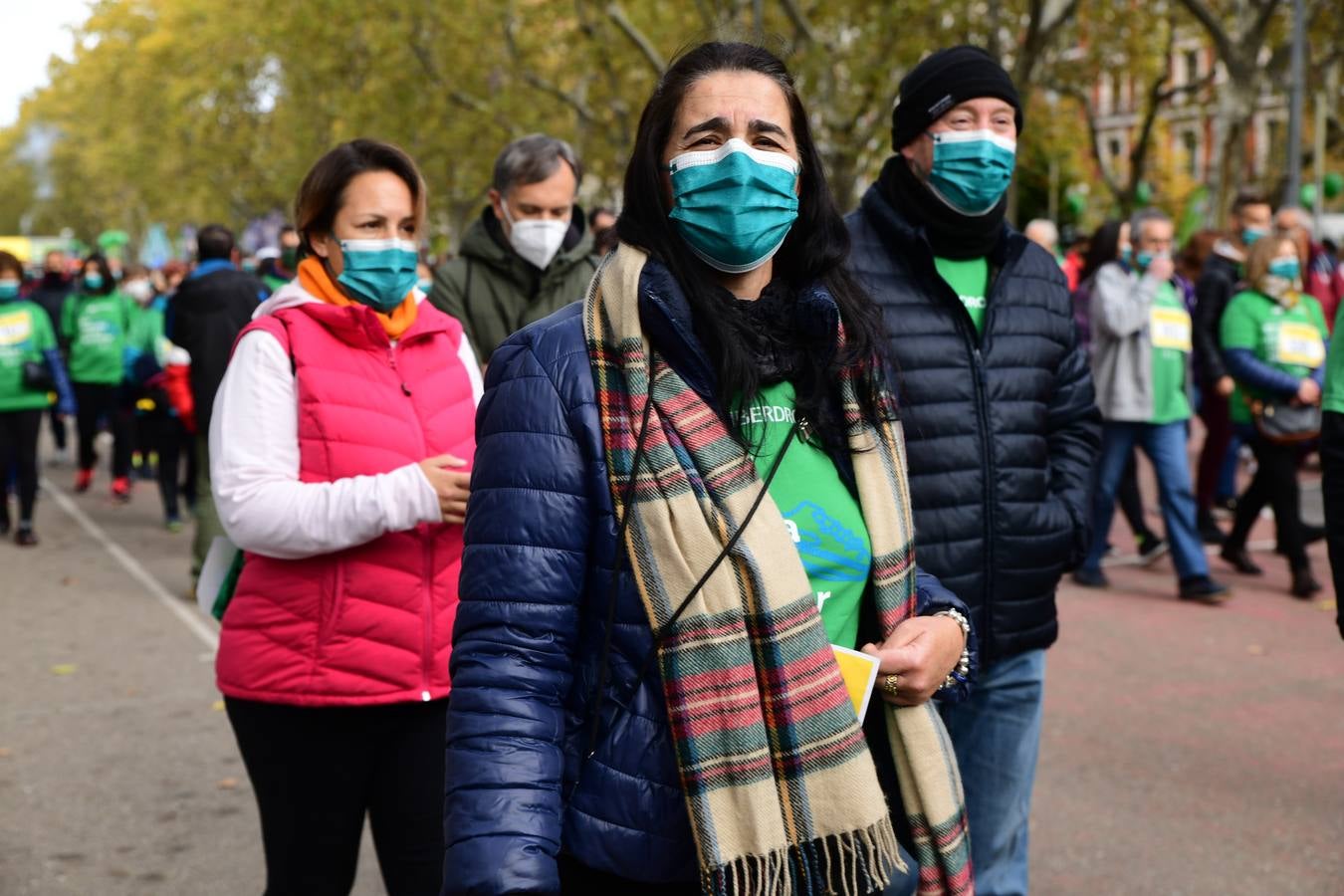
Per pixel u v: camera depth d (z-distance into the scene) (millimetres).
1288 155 17906
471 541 1867
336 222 3020
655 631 1780
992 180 3092
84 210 85375
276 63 42781
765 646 1793
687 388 1837
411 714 2957
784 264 2051
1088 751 5312
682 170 1897
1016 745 3209
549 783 1779
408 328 3092
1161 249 7824
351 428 2941
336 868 2984
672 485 1793
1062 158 30938
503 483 1850
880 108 16141
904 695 1985
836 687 1820
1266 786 4914
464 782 1769
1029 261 3271
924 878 2006
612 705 1819
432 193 29828
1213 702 5945
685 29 18969
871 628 2031
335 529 2820
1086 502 3283
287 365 2947
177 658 6988
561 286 4391
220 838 4590
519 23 22438
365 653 2887
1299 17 17734
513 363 1896
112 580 9055
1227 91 21250
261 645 2910
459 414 3096
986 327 3137
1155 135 32312
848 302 2014
